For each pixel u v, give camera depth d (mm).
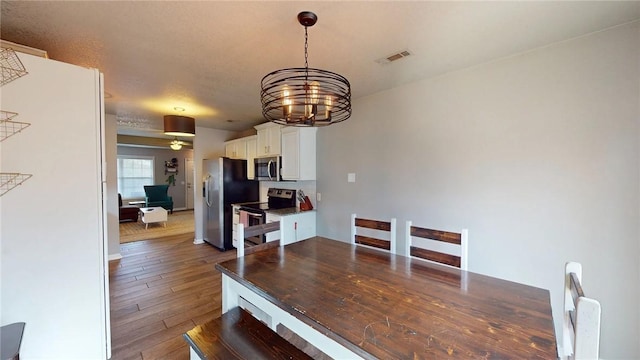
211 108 3740
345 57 2156
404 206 2854
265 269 1658
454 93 2455
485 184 2287
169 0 1434
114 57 2129
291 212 3729
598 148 1789
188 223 7285
